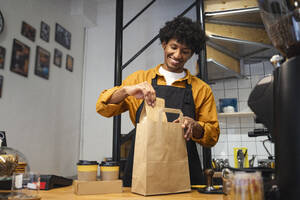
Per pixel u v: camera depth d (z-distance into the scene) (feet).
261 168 2.48
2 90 7.61
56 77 10.19
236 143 9.73
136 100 4.83
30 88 8.76
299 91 1.85
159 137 3.11
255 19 8.64
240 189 2.00
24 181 2.79
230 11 8.51
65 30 10.87
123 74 11.35
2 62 7.64
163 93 4.49
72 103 11.15
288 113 1.89
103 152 11.14
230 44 8.86
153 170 3.01
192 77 5.04
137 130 3.23
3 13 7.79
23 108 8.41
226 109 9.10
